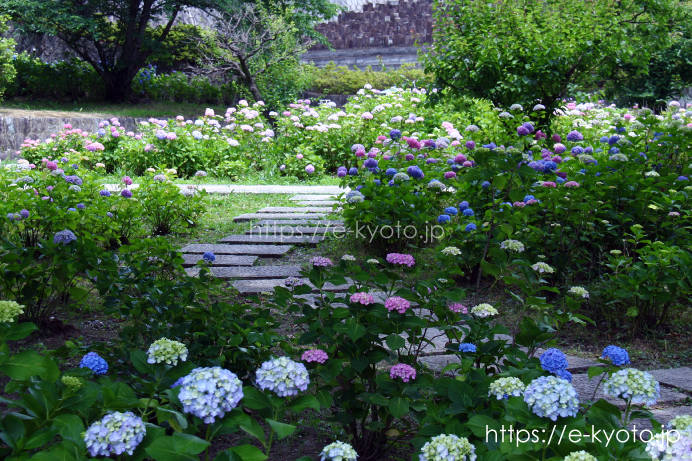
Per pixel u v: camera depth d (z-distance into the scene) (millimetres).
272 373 1481
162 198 6105
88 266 2979
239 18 17641
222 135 11602
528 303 2514
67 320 3533
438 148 6211
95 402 1503
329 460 1401
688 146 4824
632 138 5031
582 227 4164
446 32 7129
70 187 5184
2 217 3959
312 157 10359
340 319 2174
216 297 3939
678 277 3363
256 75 18391
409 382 1943
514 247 2672
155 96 20781
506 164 2943
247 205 7754
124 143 10680
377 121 11117
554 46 6293
